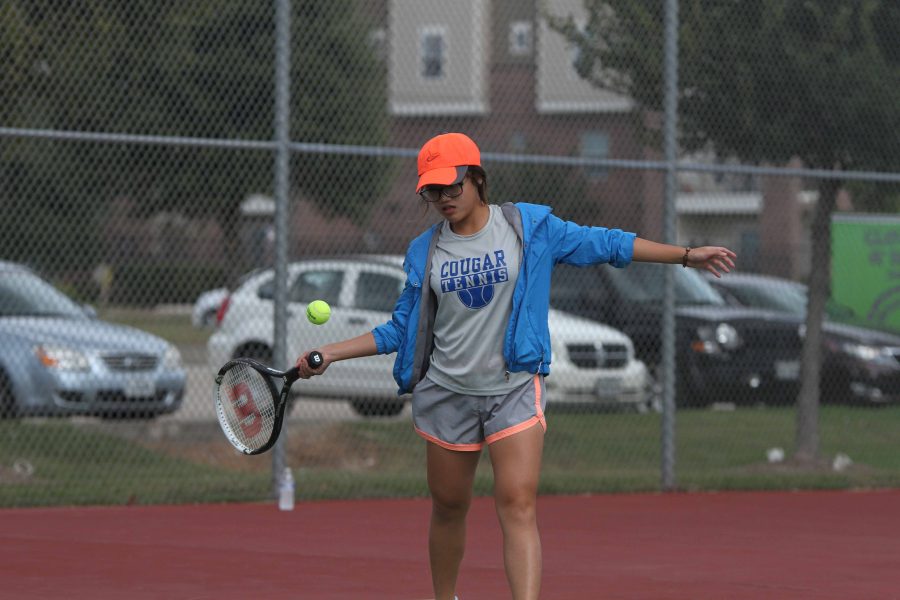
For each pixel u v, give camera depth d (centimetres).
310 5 5222
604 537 2934
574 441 4631
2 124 3912
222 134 4962
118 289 6350
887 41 4162
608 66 4031
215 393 1788
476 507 3394
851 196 4466
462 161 1730
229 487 3594
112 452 4094
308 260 4797
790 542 2870
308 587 2280
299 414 5228
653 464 4341
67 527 2991
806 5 4091
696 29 4041
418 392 1809
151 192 5591
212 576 2383
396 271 4744
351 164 5572
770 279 6112
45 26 3953
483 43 5894
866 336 5597
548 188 5506
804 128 4153
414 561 2567
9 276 4497
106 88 4469
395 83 5944
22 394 4050
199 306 6606
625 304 5341
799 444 4259
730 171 3844
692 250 1777
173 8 4550
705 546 2806
